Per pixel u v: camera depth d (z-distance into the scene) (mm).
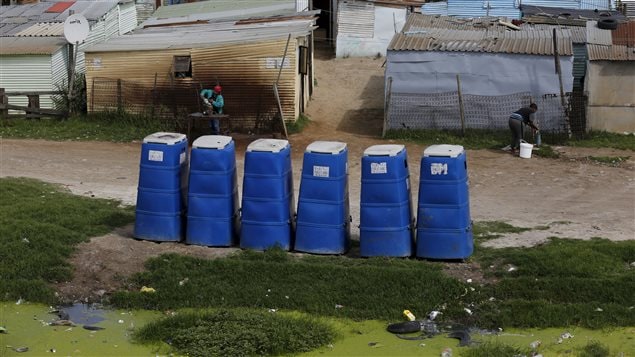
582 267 11578
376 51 33312
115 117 24719
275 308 11141
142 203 12711
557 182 18812
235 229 12703
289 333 10062
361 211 12086
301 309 11094
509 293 11156
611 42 24094
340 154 12164
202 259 12055
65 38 26125
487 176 19391
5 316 10953
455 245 11875
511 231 13719
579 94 23203
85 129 24141
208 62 24109
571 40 24281
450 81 23562
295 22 27250
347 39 33156
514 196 17281
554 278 11391
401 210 12008
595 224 14430
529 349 9758
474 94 23531
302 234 12273
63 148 21938
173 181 12648
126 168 19438
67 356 9734
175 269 11828
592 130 23453
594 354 9641
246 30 26359
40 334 10383
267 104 23969
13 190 15617
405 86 23719
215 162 12414
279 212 12281
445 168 11805
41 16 29188
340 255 12250
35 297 11414
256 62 23828
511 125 21953
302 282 11477
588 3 32219
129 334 10414
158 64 24391
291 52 23734
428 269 11594
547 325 10602
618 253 12148
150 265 12000
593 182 18875
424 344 10109
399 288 11234
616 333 10367
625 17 28750
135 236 12789
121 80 24688
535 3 32281
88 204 14789
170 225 12680
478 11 32469
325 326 10422
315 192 12195
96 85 24844
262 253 12156
